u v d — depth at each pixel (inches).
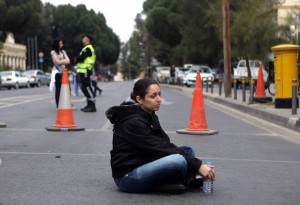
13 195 268.7
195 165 258.8
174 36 3198.8
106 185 292.4
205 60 2869.1
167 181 268.2
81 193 273.3
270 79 1037.8
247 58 1435.8
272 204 256.4
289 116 632.4
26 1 3986.2
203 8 2452.0
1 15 3816.4
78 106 869.8
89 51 735.7
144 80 263.0
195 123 530.0
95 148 425.7
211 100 1145.4
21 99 1086.4
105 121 631.2
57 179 308.3
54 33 4766.2
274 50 761.0
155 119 269.0
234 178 318.3
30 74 2277.3
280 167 357.7
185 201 257.9
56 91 735.7
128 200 258.2
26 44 4589.1
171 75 2399.1
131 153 262.1
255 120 695.1
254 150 431.2
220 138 501.4
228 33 1106.7
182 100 1102.4
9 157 383.2
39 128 558.6
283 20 1502.2
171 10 3102.9
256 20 1398.9
